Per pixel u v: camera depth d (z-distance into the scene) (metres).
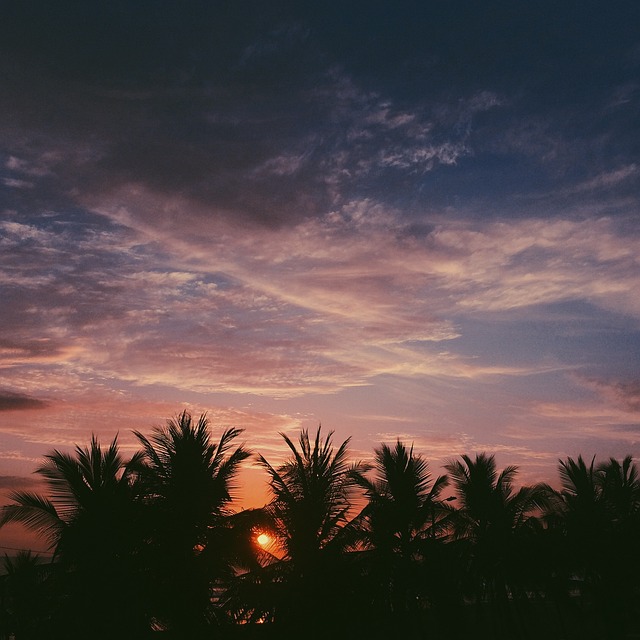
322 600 25.86
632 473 37.81
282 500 26.91
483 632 36.25
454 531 35.19
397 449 30.77
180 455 26.28
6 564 28.08
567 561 35.31
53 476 25.17
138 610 23.31
